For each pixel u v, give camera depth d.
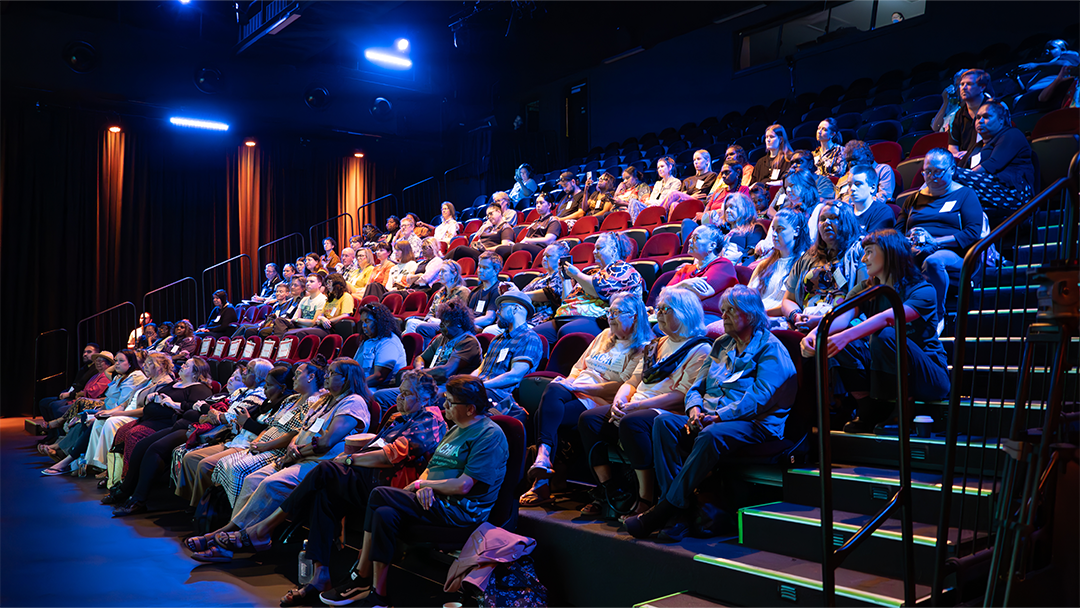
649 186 8.20
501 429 3.31
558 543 3.14
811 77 10.03
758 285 3.96
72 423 7.22
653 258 5.72
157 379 6.54
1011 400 2.63
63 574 3.73
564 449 3.70
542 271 6.01
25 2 11.03
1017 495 2.29
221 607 3.24
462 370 4.36
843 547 2.12
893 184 4.88
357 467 3.49
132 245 11.91
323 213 13.73
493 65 14.73
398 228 10.69
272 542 4.09
